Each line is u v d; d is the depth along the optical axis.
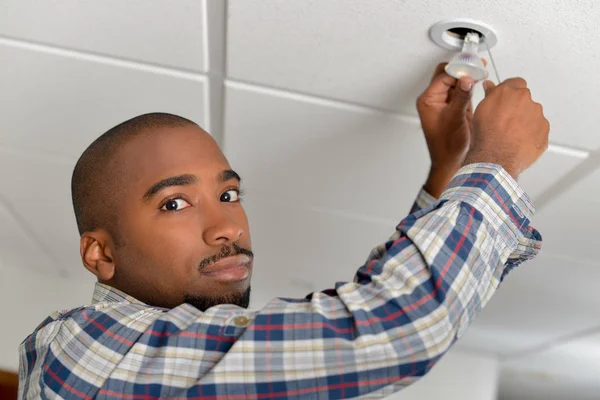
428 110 1.10
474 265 0.79
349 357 0.75
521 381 3.54
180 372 0.79
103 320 0.86
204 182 0.92
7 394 2.50
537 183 1.46
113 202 0.94
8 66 1.26
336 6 1.01
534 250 0.88
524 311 2.41
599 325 2.43
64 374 0.84
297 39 1.09
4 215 2.04
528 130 0.89
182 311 0.83
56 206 1.92
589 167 1.35
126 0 1.05
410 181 1.50
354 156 1.44
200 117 1.36
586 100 1.13
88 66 1.23
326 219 1.82
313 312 0.77
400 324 0.75
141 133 0.94
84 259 0.97
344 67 1.15
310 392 0.76
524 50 1.03
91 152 0.98
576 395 3.58
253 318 0.80
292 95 1.25
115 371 0.81
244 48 1.13
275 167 1.54
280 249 2.12
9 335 2.56
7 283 2.61
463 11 0.97
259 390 0.76
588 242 1.73
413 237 0.79
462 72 1.03
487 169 0.84
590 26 0.96
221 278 0.89
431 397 2.92
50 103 1.36
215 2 1.04
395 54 1.09
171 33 1.12
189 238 0.89
